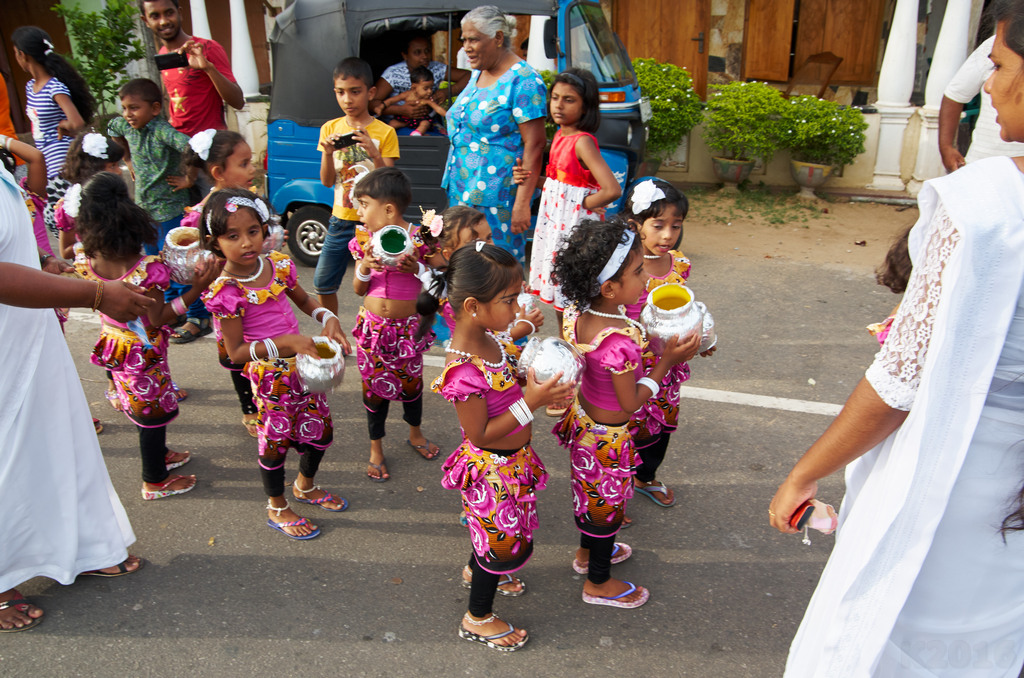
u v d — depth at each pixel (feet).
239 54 32.96
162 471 11.48
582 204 14.02
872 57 33.27
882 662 5.98
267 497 11.73
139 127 15.84
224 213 9.49
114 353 10.49
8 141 12.47
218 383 15.26
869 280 21.47
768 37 33.71
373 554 10.48
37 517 8.98
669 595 9.73
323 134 15.74
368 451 13.06
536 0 19.71
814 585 9.93
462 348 8.08
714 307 19.48
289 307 10.79
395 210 11.05
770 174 31.30
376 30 19.86
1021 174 4.99
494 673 8.49
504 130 14.39
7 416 8.48
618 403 8.70
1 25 35.53
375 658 8.68
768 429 13.66
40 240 13.16
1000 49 5.03
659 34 34.01
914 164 29.55
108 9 29.60
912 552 5.47
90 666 8.52
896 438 5.47
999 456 5.31
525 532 8.48
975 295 4.93
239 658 8.65
